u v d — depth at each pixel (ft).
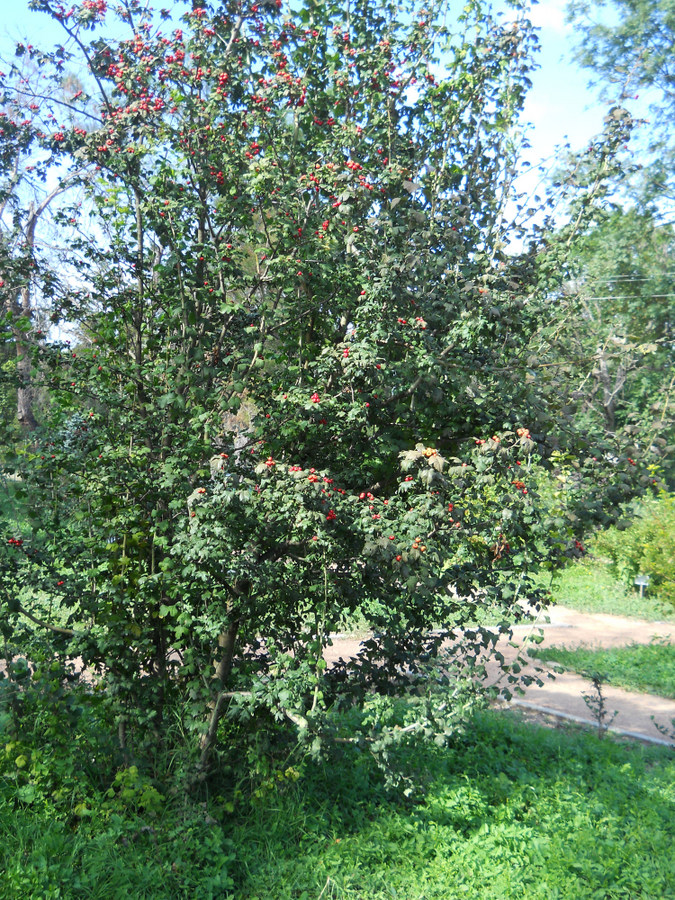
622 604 40.68
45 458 15.51
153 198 16.26
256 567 14.20
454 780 18.62
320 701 14.47
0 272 16.94
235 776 16.69
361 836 15.76
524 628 34.76
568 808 17.34
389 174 16.58
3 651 14.88
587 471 15.93
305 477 13.41
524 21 20.06
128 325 17.40
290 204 15.99
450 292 15.12
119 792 14.87
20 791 14.35
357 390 15.93
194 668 16.03
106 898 12.75
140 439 16.53
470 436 16.39
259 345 15.51
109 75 17.47
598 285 65.51
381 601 16.07
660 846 15.88
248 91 17.99
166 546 15.35
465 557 15.21
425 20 19.48
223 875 13.85
